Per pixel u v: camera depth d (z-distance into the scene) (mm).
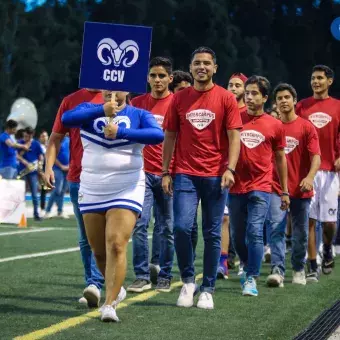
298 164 12570
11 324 8797
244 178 11539
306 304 10664
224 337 8469
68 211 27906
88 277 9969
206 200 10055
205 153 9984
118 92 9016
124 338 8250
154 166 11320
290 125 12602
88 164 8945
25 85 50844
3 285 11508
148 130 8797
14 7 50594
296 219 12648
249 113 11727
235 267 14430
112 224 8805
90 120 8852
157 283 11383
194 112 10008
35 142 23844
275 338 8500
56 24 52469
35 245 16781
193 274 10242
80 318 9148
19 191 20031
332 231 14031
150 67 11758
